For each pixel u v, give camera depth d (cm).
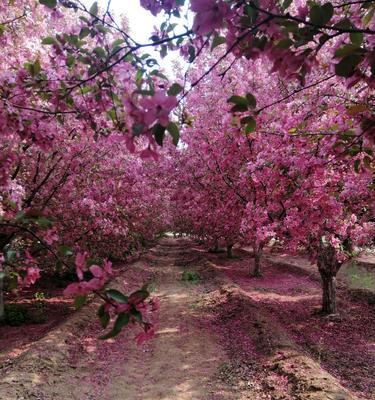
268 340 798
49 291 1412
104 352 820
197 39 205
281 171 534
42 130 275
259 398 589
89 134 693
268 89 937
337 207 534
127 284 1496
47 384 647
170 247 3434
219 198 1266
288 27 135
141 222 1847
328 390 543
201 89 1069
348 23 133
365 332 883
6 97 252
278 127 523
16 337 916
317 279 1480
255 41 146
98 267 131
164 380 684
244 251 2462
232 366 722
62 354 762
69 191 929
